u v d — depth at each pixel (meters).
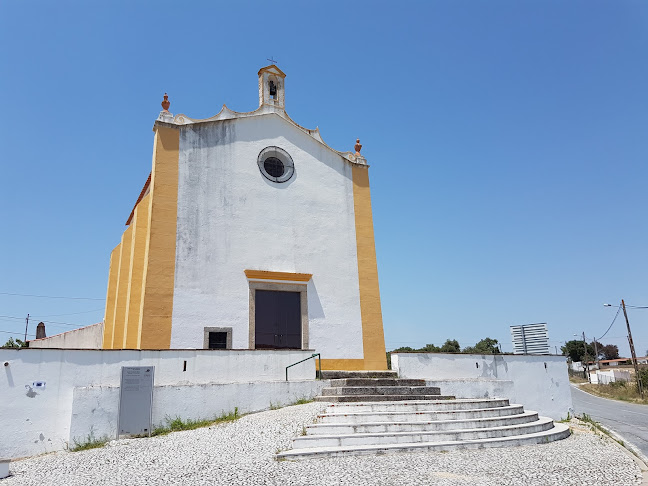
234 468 8.29
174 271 15.95
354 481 7.54
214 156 17.73
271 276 17.27
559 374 19.02
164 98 17.84
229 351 13.58
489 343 60.09
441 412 11.63
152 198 16.31
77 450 10.88
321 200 19.22
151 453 9.56
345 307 18.31
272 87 20.23
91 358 11.97
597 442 12.14
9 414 10.97
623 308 43.53
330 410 11.79
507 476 8.05
